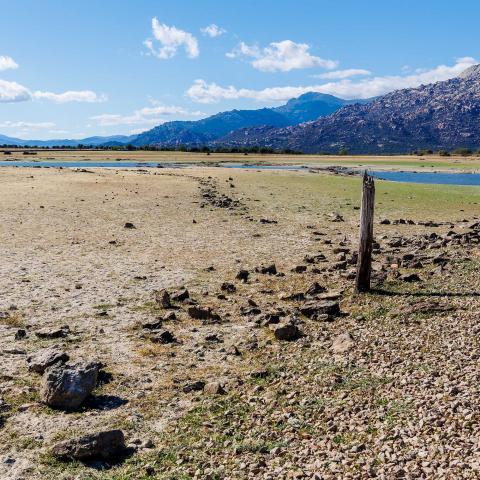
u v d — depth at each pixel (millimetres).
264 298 23578
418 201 61500
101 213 47062
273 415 12758
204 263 29984
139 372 15469
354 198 64000
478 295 22312
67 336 18047
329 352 17000
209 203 55844
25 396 13609
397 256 31469
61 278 25656
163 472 10523
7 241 33906
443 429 11094
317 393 13852
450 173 129625
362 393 13562
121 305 21875
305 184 81625
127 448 11453
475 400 12250
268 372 15523
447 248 33938
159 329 19031
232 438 11781
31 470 10539
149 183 75000
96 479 10258
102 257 30641
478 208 56125
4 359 15883
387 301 22391
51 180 75500
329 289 24719
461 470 9406
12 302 21531
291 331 18578
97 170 100500
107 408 13312
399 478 9430
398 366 15188
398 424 11617
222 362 16484
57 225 40469
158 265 29156
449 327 18250
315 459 10570
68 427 12289
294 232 40688
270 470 10312
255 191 70188
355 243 36656
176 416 12938
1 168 98500
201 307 21094
